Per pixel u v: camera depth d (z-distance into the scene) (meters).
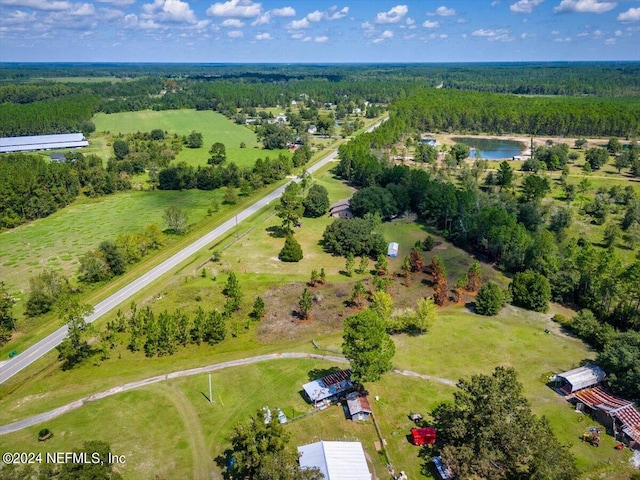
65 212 163.38
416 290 107.62
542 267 109.88
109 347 84.44
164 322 82.81
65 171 176.25
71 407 68.81
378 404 69.31
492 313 96.38
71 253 127.00
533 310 99.50
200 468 57.75
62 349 78.81
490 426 52.66
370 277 113.75
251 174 197.38
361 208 152.25
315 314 95.75
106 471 47.66
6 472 45.19
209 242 133.62
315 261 122.62
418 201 160.38
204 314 88.62
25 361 80.56
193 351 83.38
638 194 174.25
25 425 65.12
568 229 144.75
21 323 92.44
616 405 66.31
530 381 75.06
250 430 52.56
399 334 88.88
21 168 164.50
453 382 74.62
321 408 68.62
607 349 74.12
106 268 111.19
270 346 84.75
